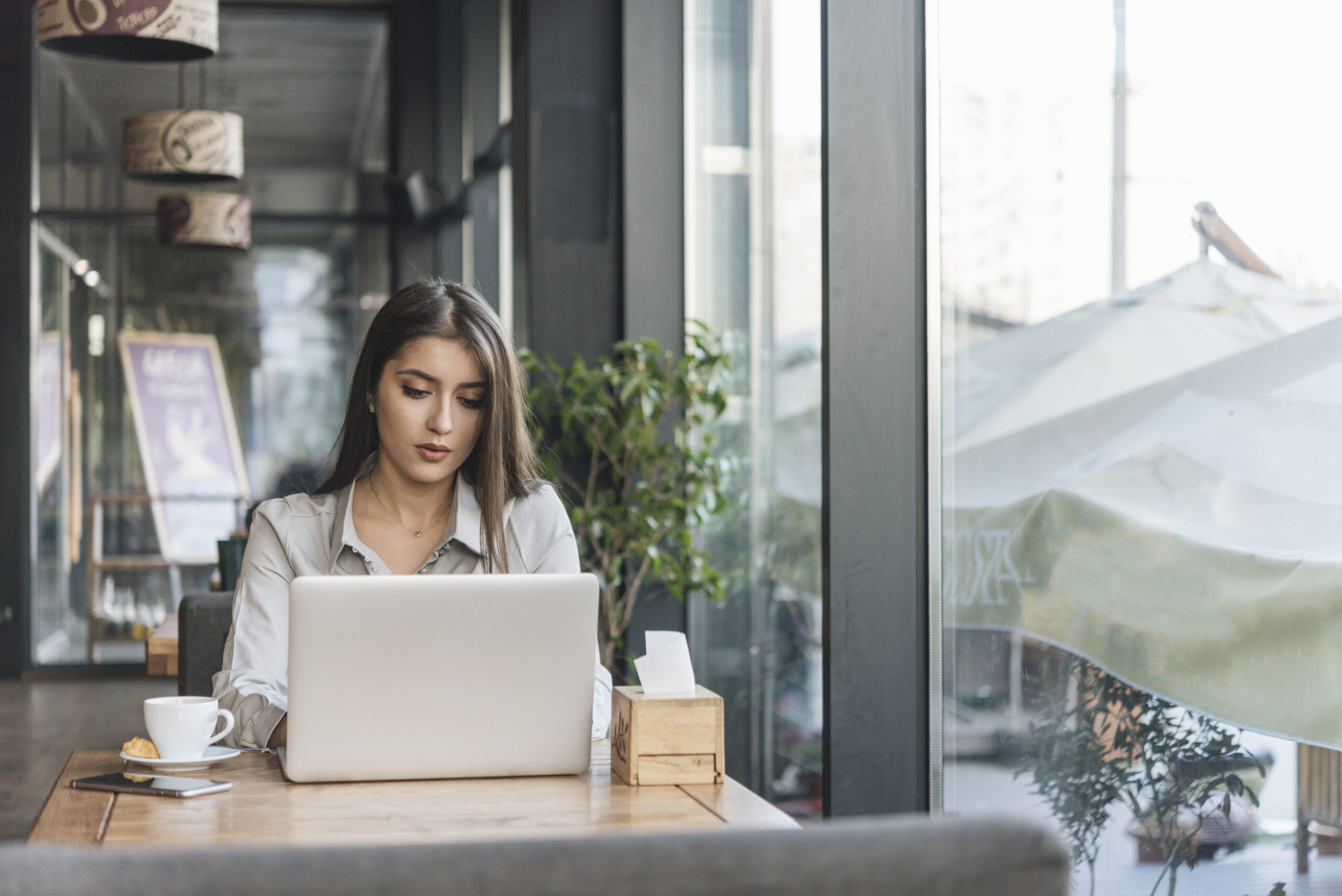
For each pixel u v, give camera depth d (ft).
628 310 13.00
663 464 12.29
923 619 8.56
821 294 9.07
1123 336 6.78
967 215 8.21
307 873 1.57
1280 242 5.77
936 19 8.52
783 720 11.09
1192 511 6.35
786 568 11.01
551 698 4.79
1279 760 5.87
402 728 4.67
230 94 23.53
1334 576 5.53
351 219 23.61
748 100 11.81
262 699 5.38
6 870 1.49
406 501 6.18
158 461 22.39
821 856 1.65
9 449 20.77
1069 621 7.25
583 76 13.25
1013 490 7.75
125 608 22.04
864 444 8.52
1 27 20.80
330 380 23.43
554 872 1.60
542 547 6.34
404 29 23.58
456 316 5.90
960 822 1.72
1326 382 5.52
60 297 21.71
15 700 19.01
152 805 4.34
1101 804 7.04
